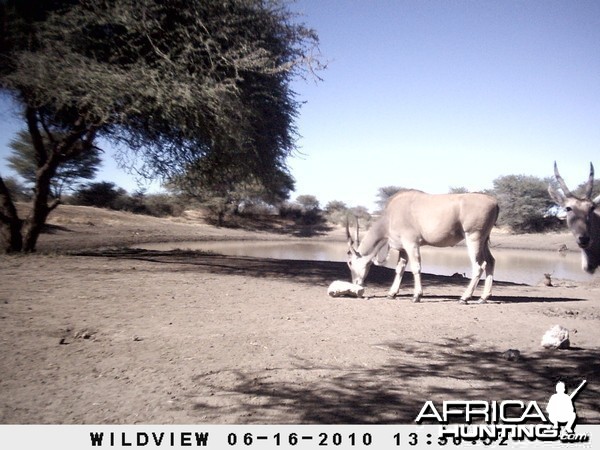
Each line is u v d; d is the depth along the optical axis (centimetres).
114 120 1334
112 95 1204
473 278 931
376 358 550
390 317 778
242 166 1667
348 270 1541
